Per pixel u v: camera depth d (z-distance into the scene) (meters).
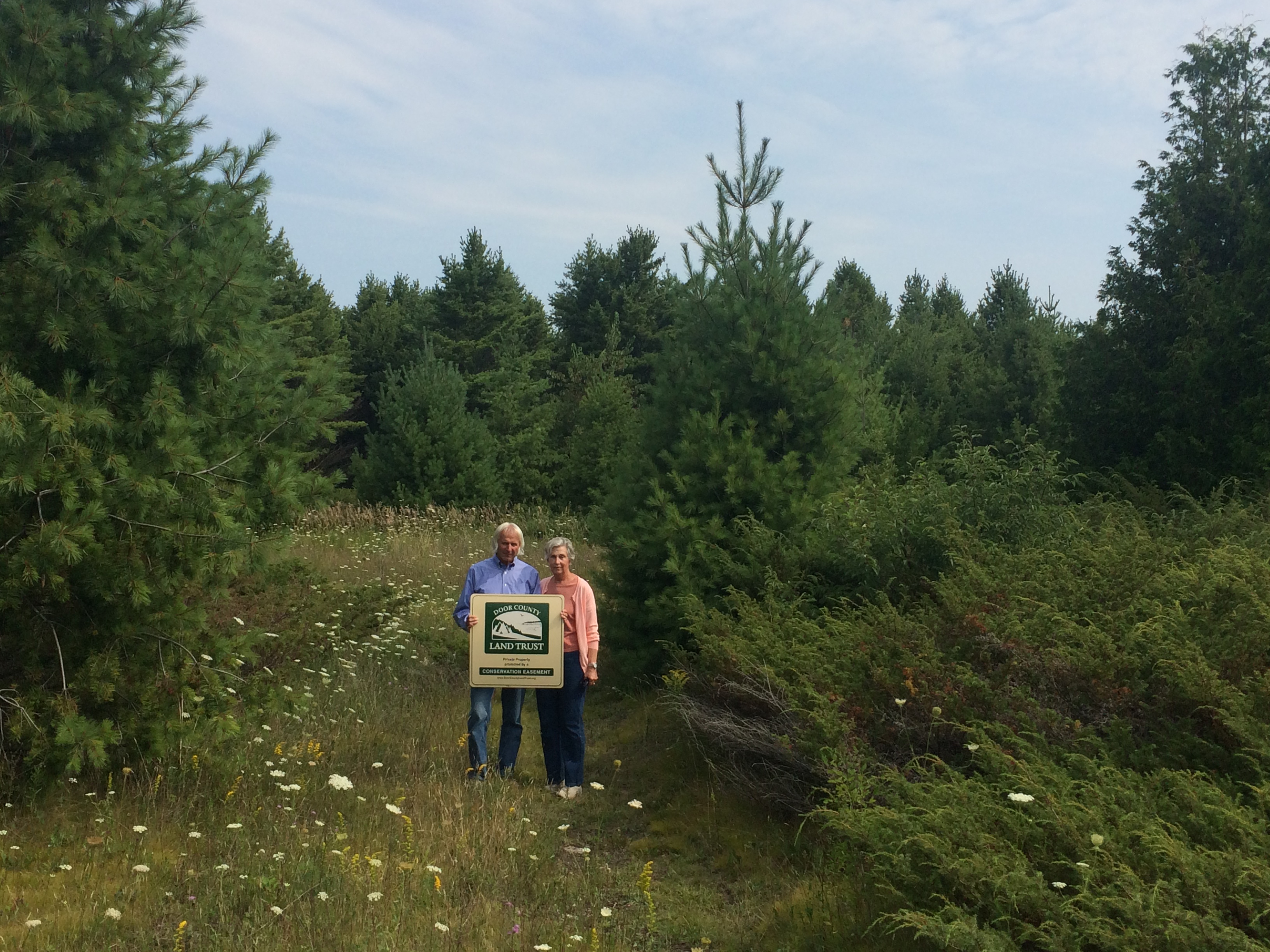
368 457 22.97
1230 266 11.80
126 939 3.91
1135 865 3.42
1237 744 4.26
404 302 44.47
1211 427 10.45
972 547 6.94
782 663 5.79
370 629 9.13
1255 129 12.62
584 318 40.38
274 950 3.78
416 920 4.12
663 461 8.92
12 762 5.23
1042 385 24.84
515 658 6.13
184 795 5.53
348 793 5.69
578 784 6.23
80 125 5.30
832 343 8.99
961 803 3.99
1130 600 5.73
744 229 9.28
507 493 23.16
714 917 4.45
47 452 4.66
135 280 5.43
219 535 5.32
